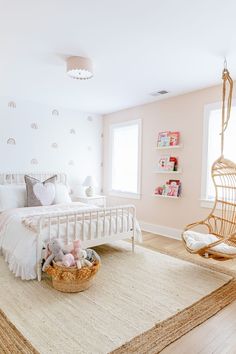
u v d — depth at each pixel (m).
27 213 3.08
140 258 3.03
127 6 1.74
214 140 3.47
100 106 4.54
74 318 1.81
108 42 2.24
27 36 2.13
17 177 4.06
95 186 4.77
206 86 3.43
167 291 2.23
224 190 3.14
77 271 2.13
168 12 1.81
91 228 2.78
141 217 4.48
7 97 3.95
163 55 2.50
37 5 1.73
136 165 4.69
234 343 1.60
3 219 3.09
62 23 1.94
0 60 2.63
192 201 3.68
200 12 1.81
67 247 2.34
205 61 2.63
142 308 1.96
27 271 2.36
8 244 2.73
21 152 4.14
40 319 1.79
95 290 2.23
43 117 4.36
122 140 4.94
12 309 1.91
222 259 2.53
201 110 3.55
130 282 2.39
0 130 3.91
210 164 3.50
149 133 4.30
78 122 4.85
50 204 3.65
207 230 3.49
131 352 1.50
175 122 3.89
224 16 1.86
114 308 1.95
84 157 4.97
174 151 3.91
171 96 3.90
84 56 2.52
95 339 1.60
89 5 1.73
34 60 2.63
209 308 1.97
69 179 4.77
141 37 2.15
